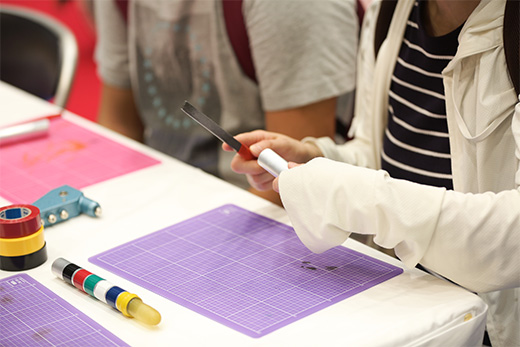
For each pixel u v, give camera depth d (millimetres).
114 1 1683
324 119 1431
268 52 1379
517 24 889
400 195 814
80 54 3457
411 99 1107
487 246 802
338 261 916
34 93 1852
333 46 1369
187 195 1105
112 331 773
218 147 1611
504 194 821
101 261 921
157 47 1597
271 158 940
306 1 1338
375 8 1210
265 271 891
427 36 1056
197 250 945
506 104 925
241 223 1017
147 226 1010
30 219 895
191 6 1497
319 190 845
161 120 1682
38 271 900
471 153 990
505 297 1000
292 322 781
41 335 768
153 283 867
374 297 830
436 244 817
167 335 764
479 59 957
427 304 814
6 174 1170
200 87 1576
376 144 1218
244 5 1409
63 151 1260
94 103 3146
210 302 823
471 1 992
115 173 1180
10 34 1896
